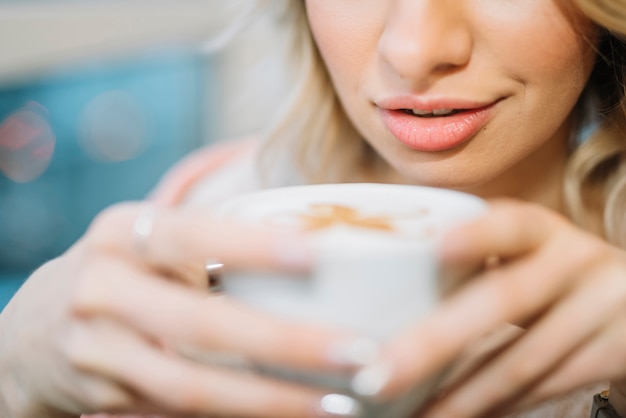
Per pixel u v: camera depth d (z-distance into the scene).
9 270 0.81
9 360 0.32
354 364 0.25
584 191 0.49
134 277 0.28
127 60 0.91
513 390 0.29
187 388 0.27
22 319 0.32
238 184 0.61
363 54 0.40
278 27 0.58
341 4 0.40
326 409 0.27
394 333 0.26
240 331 0.26
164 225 0.28
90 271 0.28
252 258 0.26
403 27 0.36
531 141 0.40
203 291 0.29
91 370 0.28
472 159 0.40
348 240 0.26
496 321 0.26
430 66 0.36
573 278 0.28
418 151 0.40
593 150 0.47
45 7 0.83
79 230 0.89
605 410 0.34
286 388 0.27
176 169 0.66
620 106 0.46
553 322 0.29
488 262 0.28
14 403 0.32
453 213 0.29
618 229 0.48
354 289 0.25
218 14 0.98
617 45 0.43
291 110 0.56
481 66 0.38
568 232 0.28
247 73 0.77
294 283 0.26
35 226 0.84
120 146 0.92
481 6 0.37
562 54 0.38
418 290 0.26
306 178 0.57
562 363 0.30
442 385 0.29
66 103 0.86
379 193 0.31
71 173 0.87
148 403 0.29
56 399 0.31
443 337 0.26
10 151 0.81
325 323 0.26
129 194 0.94
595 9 0.38
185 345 0.30
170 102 0.97
